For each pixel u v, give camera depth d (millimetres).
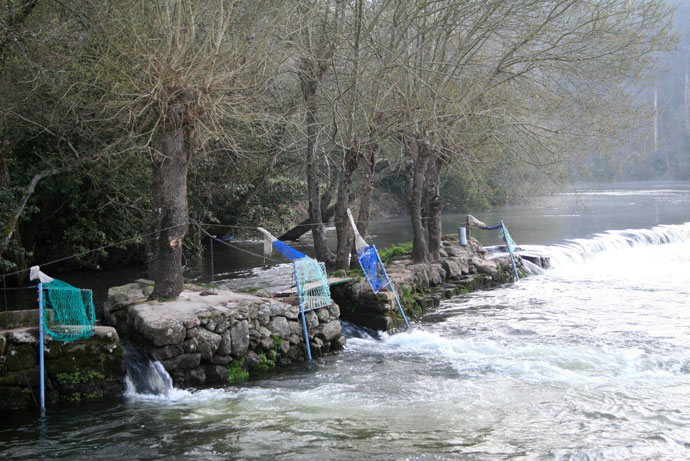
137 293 12234
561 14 16531
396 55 15016
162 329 9969
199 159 19281
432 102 15250
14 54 13438
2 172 14570
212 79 11367
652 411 8867
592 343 12852
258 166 22219
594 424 8414
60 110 14477
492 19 16688
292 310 11930
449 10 15789
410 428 8352
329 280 14359
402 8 15508
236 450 7621
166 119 11352
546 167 18594
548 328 14289
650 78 17844
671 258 26188
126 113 13953
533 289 19734
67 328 9609
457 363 11578
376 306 13922
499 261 21453
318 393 9930
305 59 16062
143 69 11148
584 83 17750
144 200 18859
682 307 16312
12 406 9148
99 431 8312
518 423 8508
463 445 7719
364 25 15961
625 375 10672
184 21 11422
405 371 11125
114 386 9797
